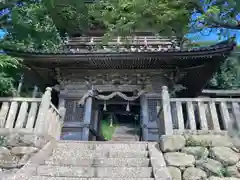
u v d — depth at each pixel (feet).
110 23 18.02
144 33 38.34
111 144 17.85
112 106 47.67
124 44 33.91
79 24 31.99
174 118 17.67
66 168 13.99
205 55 26.63
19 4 28.73
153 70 32.14
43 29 28.99
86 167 14.06
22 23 27.40
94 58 28.89
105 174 13.70
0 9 27.37
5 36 28.30
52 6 27.71
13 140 15.31
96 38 38.63
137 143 17.76
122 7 15.97
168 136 15.47
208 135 15.29
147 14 15.74
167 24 16.29
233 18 14.79
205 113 16.94
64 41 36.70
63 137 29.22
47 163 15.03
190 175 13.32
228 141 14.87
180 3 15.15
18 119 17.13
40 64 30.78
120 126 59.16
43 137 16.35
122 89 32.17
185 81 34.58
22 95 36.27
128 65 30.83
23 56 28.07
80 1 27.17
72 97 32.12
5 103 17.97
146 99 31.22
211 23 15.44
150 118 29.99
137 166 14.57
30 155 14.74
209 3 15.17
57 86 32.83
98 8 19.72
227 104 17.03
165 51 27.27
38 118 16.92
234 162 13.80
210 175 13.47
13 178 12.12
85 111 30.50
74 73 33.06
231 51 25.30
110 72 32.73
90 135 30.96
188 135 15.46
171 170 13.67
